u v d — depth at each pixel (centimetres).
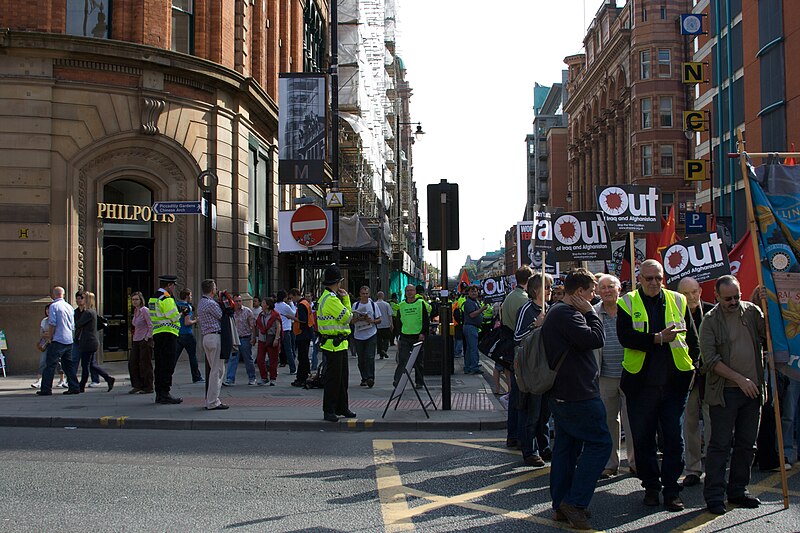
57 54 1694
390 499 641
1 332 1603
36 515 585
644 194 954
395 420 1036
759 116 3073
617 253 1748
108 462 786
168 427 1023
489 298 2142
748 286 909
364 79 4144
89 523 564
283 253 2780
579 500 557
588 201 6762
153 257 1891
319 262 2861
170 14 1877
